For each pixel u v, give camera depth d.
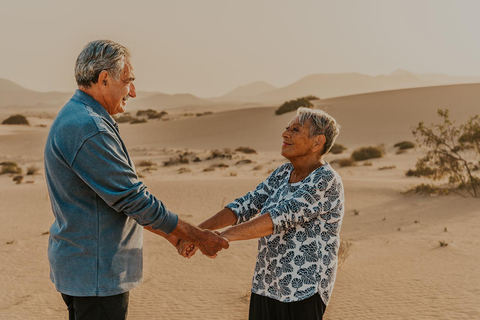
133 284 2.87
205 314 6.86
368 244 11.23
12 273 9.64
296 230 3.03
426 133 19.22
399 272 8.64
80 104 2.75
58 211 2.75
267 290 3.08
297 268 2.98
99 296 2.74
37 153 50.53
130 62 2.87
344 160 33.00
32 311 7.32
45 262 10.54
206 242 2.84
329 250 3.05
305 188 3.02
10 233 13.75
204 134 58.31
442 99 57.66
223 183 21.83
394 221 13.90
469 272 8.45
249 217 3.38
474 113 50.56
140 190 2.66
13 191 22.11
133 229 2.87
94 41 2.80
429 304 6.83
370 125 52.50
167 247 11.32
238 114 66.81
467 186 17.86
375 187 19.50
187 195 19.39
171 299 7.59
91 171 2.61
